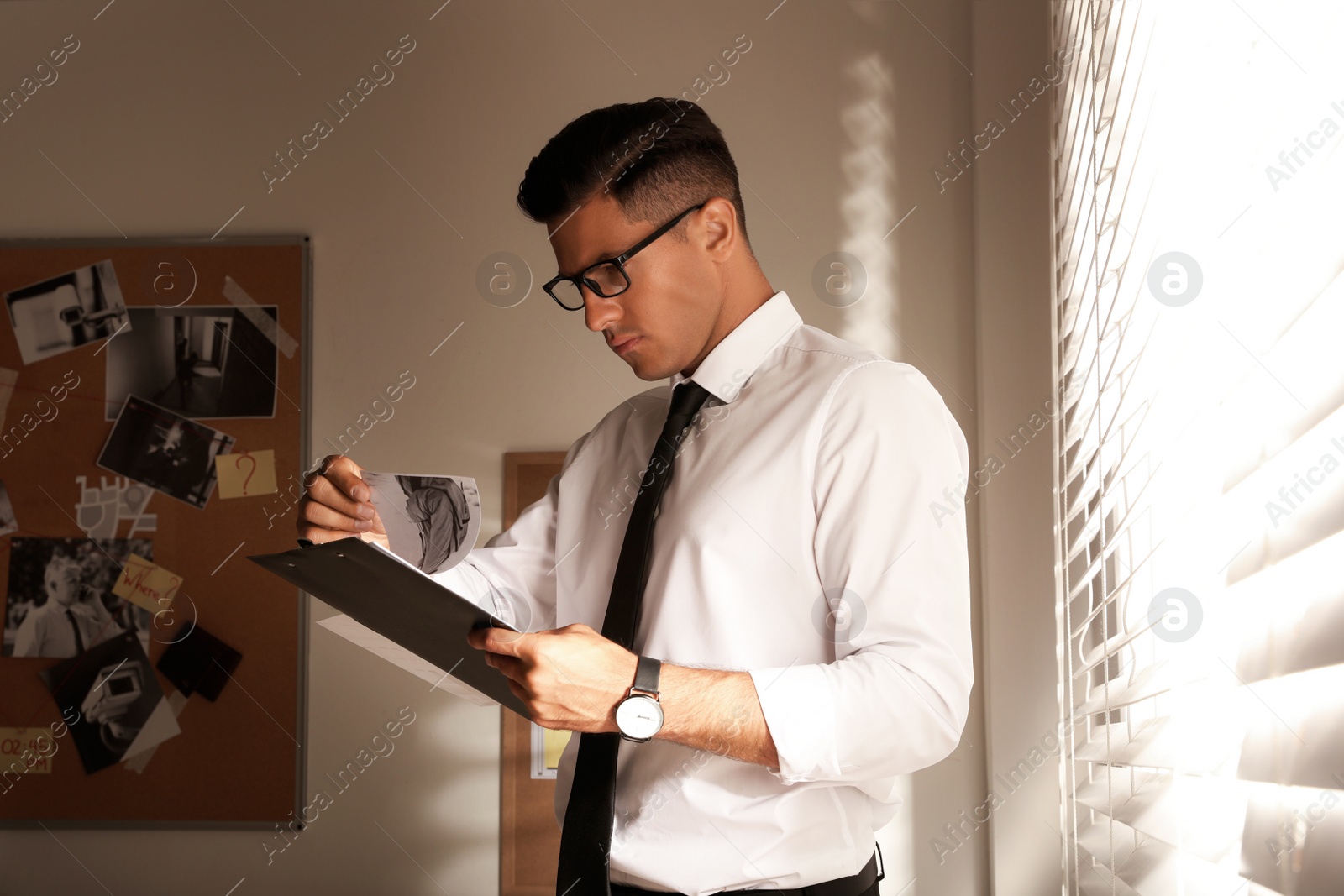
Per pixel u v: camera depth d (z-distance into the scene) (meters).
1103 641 1.20
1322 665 0.55
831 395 0.97
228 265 1.88
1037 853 1.54
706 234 1.03
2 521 1.86
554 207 1.03
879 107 1.80
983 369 1.65
